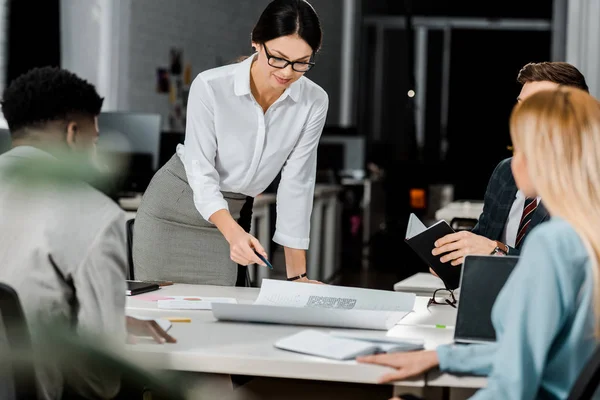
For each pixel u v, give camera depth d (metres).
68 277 1.54
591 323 1.40
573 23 7.21
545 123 1.45
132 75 7.39
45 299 1.52
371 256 9.23
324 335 1.71
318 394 1.99
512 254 2.26
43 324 1.52
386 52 13.17
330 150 8.62
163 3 7.85
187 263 2.80
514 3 12.94
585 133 1.43
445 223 2.26
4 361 1.50
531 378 1.36
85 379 1.54
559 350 1.42
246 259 2.29
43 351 1.52
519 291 1.39
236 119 2.59
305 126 2.68
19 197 1.53
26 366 1.50
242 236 2.39
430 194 9.24
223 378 1.94
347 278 7.79
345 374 1.54
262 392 2.00
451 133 13.27
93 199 1.56
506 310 1.43
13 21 6.26
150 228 2.81
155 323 1.71
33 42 6.37
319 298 2.09
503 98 13.14
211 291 2.44
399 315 1.89
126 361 1.56
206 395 1.80
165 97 8.01
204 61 8.81
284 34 2.29
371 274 8.10
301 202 2.71
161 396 1.66
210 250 2.80
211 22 8.92
